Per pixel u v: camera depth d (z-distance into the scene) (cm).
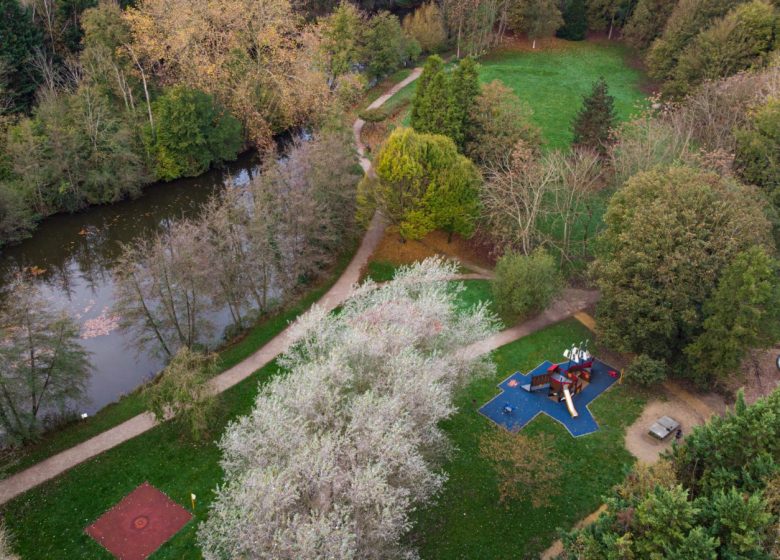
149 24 7212
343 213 5869
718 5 8031
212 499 3575
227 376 4525
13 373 3850
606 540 2348
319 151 5641
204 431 3981
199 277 4622
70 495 3606
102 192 7044
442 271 4238
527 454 3606
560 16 10312
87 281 6125
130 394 4509
